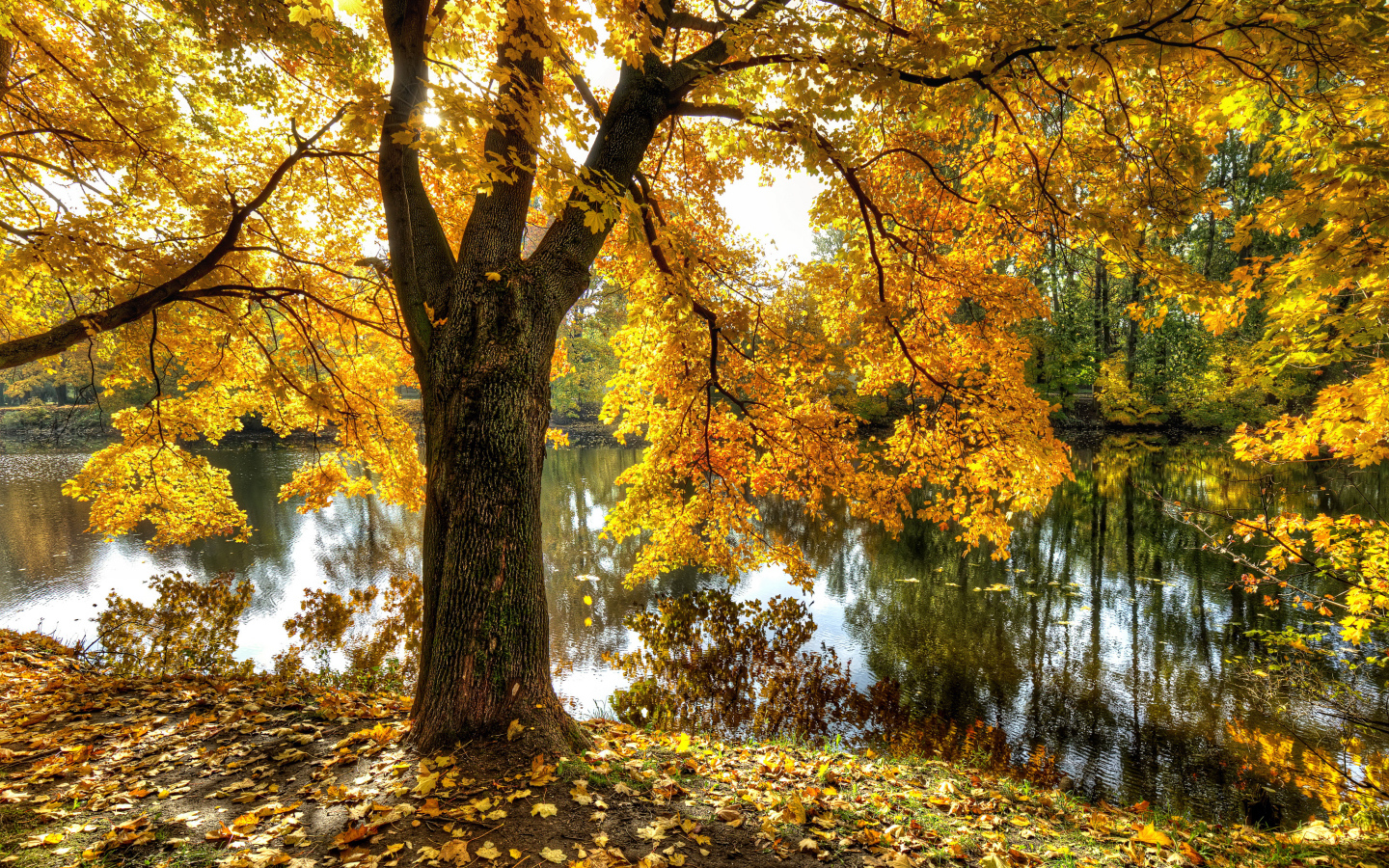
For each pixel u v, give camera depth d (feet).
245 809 10.05
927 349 22.58
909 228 20.88
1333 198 11.09
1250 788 17.95
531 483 12.80
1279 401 79.36
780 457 25.46
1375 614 17.03
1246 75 11.05
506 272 13.19
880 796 12.23
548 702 12.29
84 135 21.59
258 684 20.51
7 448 119.85
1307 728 21.42
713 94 13.91
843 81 12.91
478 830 9.12
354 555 47.65
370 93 12.00
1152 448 85.97
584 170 11.62
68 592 38.86
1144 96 14.49
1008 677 26.00
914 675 26.32
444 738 11.43
